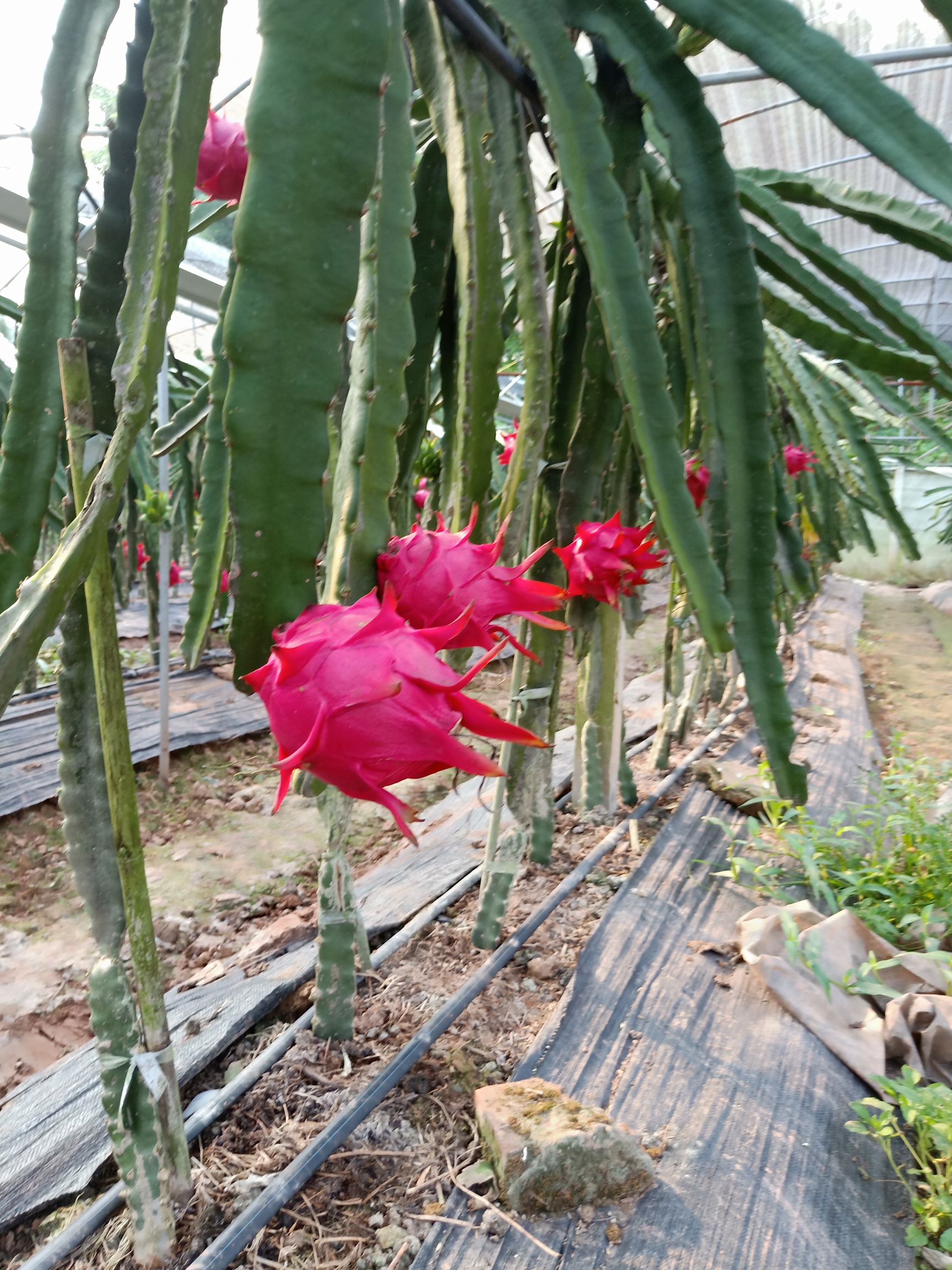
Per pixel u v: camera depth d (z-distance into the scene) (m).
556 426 1.26
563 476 1.21
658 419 0.85
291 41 0.54
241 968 1.61
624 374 0.83
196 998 1.46
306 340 0.56
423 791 2.68
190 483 3.47
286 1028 1.38
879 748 3.03
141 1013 0.90
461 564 0.65
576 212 0.80
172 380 3.85
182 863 2.29
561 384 1.23
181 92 0.57
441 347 1.21
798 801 1.06
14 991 1.72
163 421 2.56
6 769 2.59
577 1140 1.03
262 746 3.17
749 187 1.26
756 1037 1.38
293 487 0.57
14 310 2.81
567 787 2.41
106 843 0.87
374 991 1.45
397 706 0.47
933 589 7.90
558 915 1.73
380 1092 1.20
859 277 1.26
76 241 0.78
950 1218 1.07
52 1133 1.16
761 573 1.01
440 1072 1.28
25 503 0.80
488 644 0.65
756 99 2.99
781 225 1.26
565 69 0.80
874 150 0.77
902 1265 1.03
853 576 9.41
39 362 0.78
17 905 2.06
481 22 0.83
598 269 0.81
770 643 1.03
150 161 0.60
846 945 1.56
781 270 1.31
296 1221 1.03
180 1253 0.97
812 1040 1.38
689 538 0.87
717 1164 1.13
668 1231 1.03
